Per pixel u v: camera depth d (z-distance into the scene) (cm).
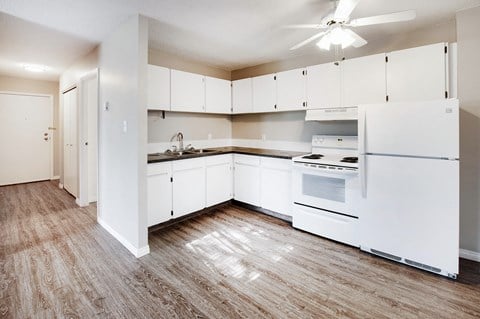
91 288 197
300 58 371
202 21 254
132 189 253
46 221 339
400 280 208
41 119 579
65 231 307
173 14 238
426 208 216
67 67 445
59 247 265
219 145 455
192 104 365
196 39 304
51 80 573
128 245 262
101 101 316
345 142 326
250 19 250
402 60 259
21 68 452
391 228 235
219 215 361
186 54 362
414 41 278
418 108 215
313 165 288
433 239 215
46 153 591
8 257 244
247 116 449
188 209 336
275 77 363
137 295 190
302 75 333
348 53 325
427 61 246
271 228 317
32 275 214
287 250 260
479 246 237
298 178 306
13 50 346
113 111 286
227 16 243
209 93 389
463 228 243
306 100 330
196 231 307
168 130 378
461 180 242
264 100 379
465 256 243
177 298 186
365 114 240
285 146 399
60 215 363
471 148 236
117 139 279
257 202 366
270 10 230
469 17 231
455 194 204
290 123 391
